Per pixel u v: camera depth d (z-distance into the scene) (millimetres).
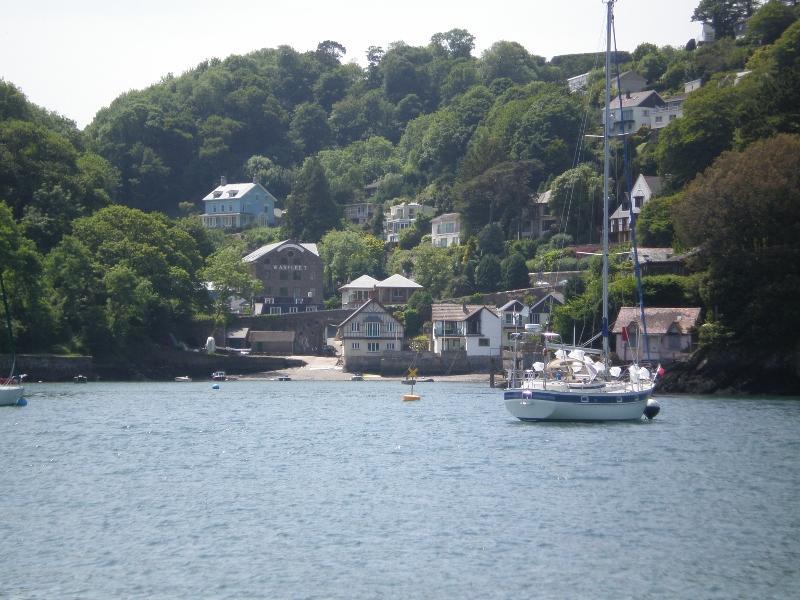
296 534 68250
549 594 56469
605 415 126438
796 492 81312
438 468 93062
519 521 71438
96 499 79562
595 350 133125
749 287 180875
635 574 59750
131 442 111938
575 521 71438
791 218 180500
